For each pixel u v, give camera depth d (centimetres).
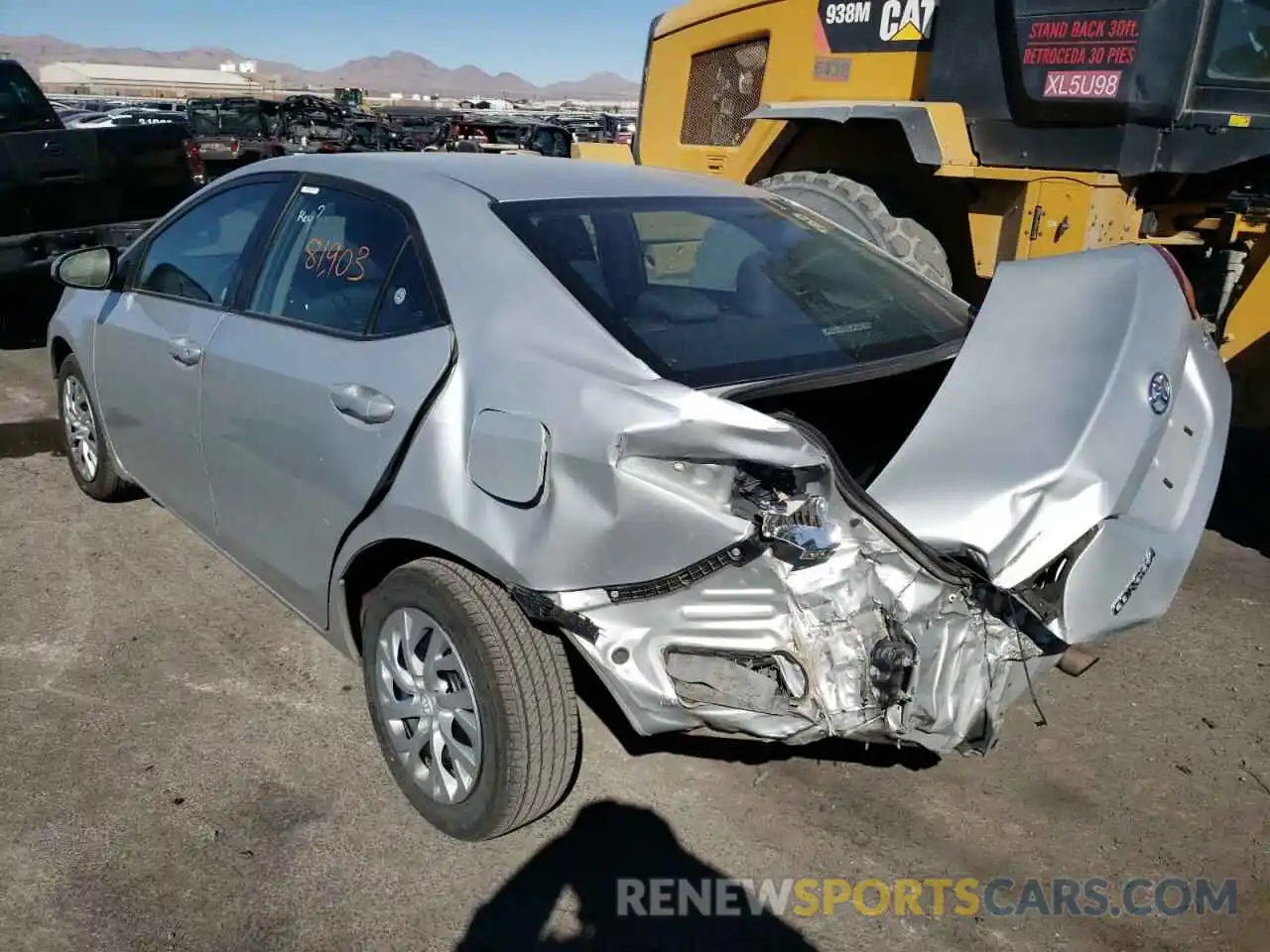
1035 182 524
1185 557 290
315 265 340
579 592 253
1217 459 312
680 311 297
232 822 299
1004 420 269
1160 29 478
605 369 262
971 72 547
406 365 289
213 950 256
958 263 597
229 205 394
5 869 279
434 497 274
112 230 855
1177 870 289
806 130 634
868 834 301
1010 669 271
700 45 715
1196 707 366
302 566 330
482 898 275
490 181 327
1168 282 310
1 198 794
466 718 281
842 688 246
